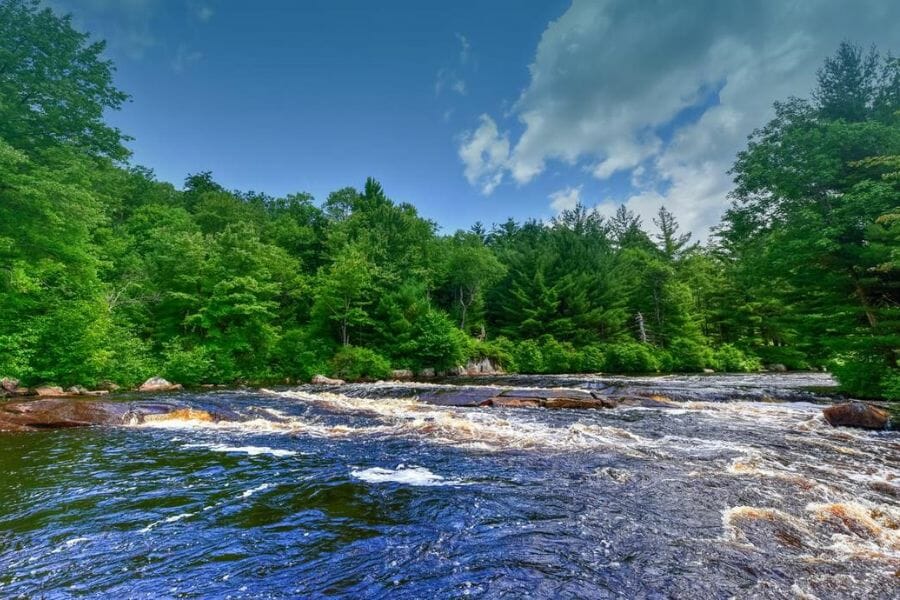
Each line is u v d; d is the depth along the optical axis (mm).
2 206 16328
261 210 67000
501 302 51844
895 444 9070
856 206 14789
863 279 15383
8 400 15062
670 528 4730
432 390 18844
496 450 8781
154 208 43719
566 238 58688
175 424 12133
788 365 41438
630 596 3414
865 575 3746
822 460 7727
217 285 26953
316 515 5254
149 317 28297
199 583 3684
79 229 18484
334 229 49062
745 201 19281
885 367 15586
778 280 18859
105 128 22359
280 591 3545
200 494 6062
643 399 15930
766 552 4168
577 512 5258
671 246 62938
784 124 17938
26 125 18922
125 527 4906
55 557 4180
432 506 5535
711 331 50438
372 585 3615
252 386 24016
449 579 3697
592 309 49250
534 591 3490
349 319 34562
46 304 18812
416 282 42500
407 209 63062
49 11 20641
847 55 18500
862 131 15359
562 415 13305
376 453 8586
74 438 10141
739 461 7652
